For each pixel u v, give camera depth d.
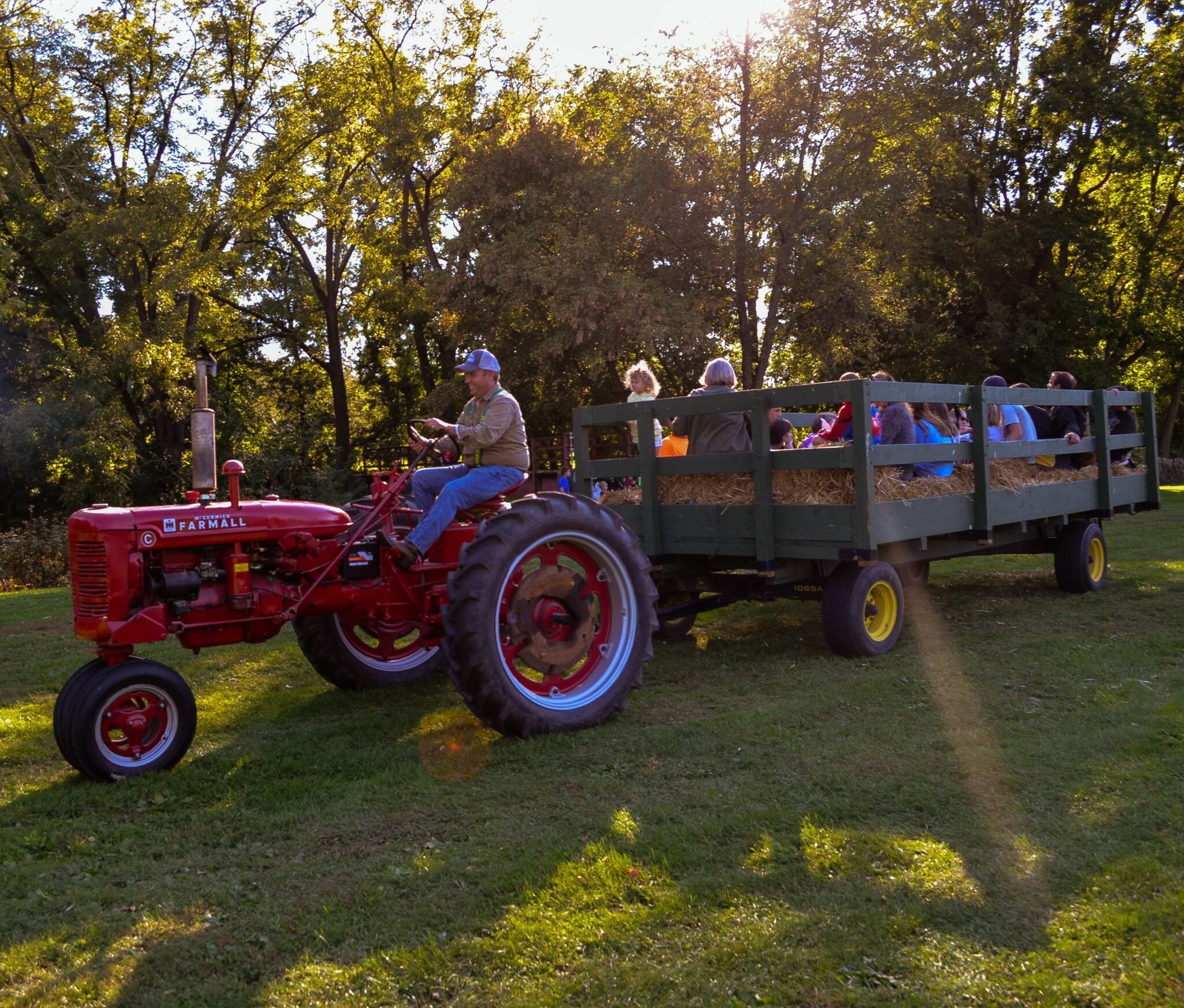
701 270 21.36
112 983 2.53
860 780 3.77
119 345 21.08
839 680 5.45
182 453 25.53
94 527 4.21
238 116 24.39
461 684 4.48
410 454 29.38
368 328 31.05
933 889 2.83
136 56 23.20
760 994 2.34
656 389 8.65
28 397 21.81
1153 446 9.16
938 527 6.35
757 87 20.84
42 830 3.63
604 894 2.88
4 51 21.41
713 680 5.64
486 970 2.50
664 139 20.61
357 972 2.51
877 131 20.56
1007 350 24.05
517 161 22.00
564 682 4.88
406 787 3.94
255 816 3.70
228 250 24.22
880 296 21.91
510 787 3.89
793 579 6.22
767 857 3.09
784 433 7.25
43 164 21.73
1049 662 5.54
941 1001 2.28
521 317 22.73
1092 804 3.42
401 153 24.59
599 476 7.09
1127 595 7.82
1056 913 2.66
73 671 6.50
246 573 4.52
